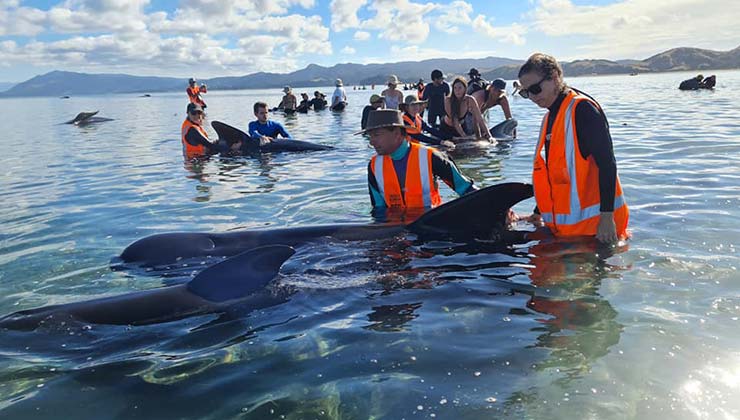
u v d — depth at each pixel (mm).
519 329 3041
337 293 3721
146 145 14242
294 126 18641
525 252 4223
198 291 3668
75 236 5512
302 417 2342
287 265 4211
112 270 4422
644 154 8672
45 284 4176
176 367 2852
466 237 4637
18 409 2520
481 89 12828
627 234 4496
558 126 4320
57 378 2791
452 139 10930
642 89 34062
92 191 7992
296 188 7523
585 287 3557
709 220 4852
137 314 3443
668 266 3814
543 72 4305
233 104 42344
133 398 2580
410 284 3797
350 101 36719
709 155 8297
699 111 15922
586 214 4367
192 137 11797
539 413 2256
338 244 4602
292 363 2818
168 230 5637
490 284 3709
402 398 2420
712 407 2258
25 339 3205
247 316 3447
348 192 7055
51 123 25422
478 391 2443
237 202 6840
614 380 2475
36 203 7273
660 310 3166
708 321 3006
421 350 2855
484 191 4590
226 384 2654
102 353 3055
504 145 10633
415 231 4742
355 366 2736
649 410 2248
